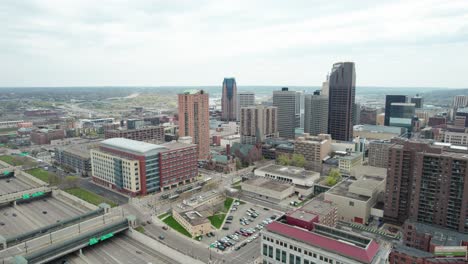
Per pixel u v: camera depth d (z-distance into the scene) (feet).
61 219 643.45
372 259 366.22
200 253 504.84
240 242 541.75
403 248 463.83
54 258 476.13
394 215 621.72
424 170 557.74
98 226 565.12
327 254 381.60
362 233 590.14
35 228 602.03
